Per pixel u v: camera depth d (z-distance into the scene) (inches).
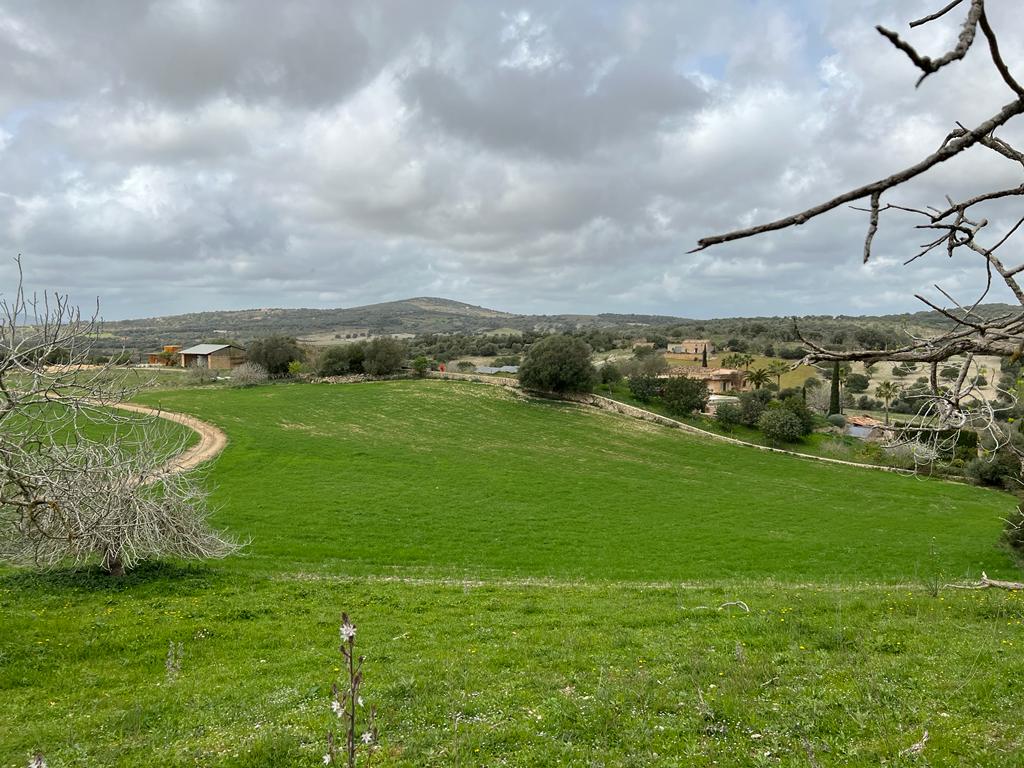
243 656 614.9
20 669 566.6
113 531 853.8
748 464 2979.8
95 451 751.7
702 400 3769.7
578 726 385.7
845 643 537.3
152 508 915.4
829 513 2113.7
